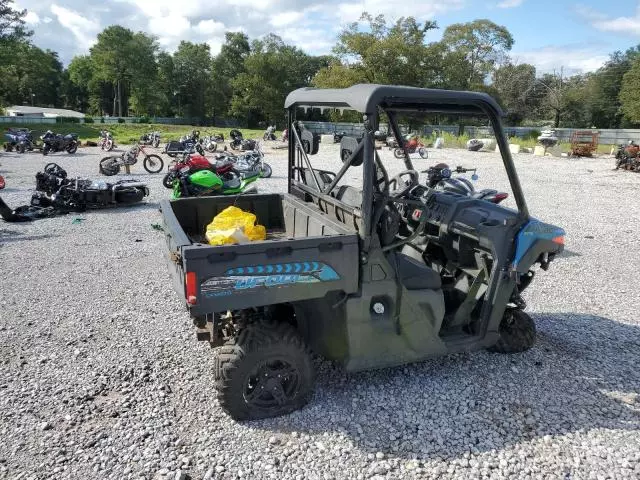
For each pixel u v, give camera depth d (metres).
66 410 3.31
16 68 65.31
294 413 3.29
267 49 73.81
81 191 9.54
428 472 2.81
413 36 39.31
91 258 6.60
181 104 80.06
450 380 3.74
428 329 3.45
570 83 57.25
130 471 2.77
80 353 4.06
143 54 72.31
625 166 18.14
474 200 4.18
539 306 5.28
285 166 17.31
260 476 2.76
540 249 3.71
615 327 4.77
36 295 5.27
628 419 3.32
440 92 3.10
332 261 3.03
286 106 4.13
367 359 3.31
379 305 3.24
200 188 9.70
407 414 3.32
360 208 3.22
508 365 3.99
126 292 5.39
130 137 33.72
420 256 4.54
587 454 2.98
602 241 7.91
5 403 3.37
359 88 3.07
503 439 3.10
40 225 8.47
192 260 2.71
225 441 3.03
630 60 53.25
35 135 34.91
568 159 22.98
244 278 2.84
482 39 42.94
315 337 3.45
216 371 3.12
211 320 3.45
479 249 3.90
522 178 15.48
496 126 3.36
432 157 21.39
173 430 3.13
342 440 3.05
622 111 43.66
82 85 87.19
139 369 3.83
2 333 4.38
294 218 4.16
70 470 2.77
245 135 39.78
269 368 3.20
